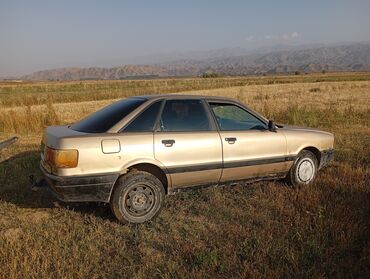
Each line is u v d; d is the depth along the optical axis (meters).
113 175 4.53
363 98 24.67
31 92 43.47
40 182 4.96
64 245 4.07
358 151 8.69
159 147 4.77
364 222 4.54
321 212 4.79
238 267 3.67
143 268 3.65
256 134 5.61
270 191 5.82
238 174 5.51
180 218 4.89
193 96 5.33
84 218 4.82
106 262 3.76
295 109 14.49
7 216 4.92
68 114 17.08
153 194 4.75
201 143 5.07
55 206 5.25
